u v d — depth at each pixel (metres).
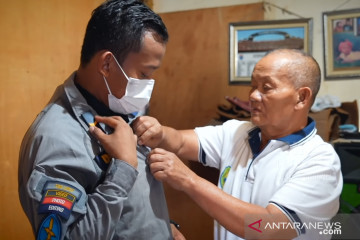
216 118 2.13
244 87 2.26
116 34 0.85
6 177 1.70
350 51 2.08
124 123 0.90
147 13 0.87
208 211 0.97
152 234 0.93
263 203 1.05
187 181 0.96
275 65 1.05
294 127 1.10
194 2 2.36
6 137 1.68
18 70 1.69
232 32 2.25
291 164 1.04
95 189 0.83
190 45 2.36
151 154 1.00
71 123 0.88
